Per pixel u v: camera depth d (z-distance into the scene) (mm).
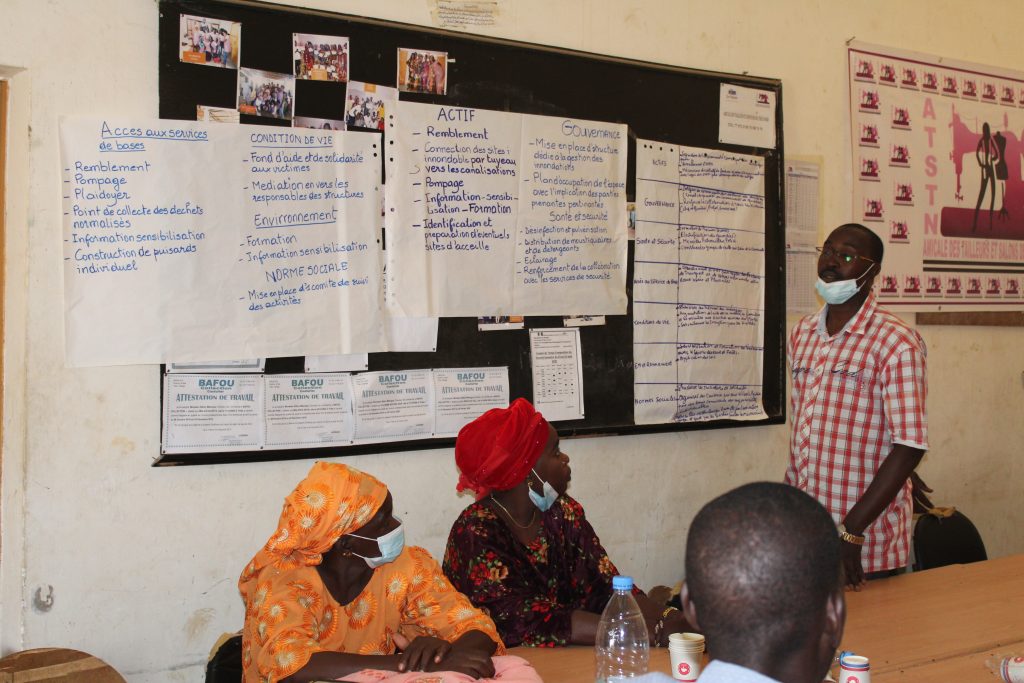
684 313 3229
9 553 2234
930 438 3918
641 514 3213
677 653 1719
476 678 1720
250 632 1800
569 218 2973
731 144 3312
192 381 2406
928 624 2197
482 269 2820
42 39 2240
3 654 2232
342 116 2580
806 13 3527
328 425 2580
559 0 2963
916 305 3840
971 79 3990
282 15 2482
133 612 2379
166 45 2346
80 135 2275
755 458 3473
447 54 2736
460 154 2768
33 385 2244
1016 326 4152
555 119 2934
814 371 2773
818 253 3592
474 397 2811
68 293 2270
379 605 1910
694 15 3252
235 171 2434
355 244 2604
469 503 2861
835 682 1639
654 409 3170
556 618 2094
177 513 2424
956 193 3945
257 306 2469
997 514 4125
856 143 3666
